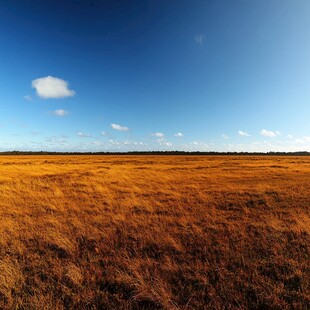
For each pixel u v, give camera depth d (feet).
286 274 16.75
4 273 16.57
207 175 79.77
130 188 53.26
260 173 86.84
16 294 14.84
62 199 41.60
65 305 14.12
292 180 67.15
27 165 125.18
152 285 15.51
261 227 26.73
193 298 14.49
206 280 16.03
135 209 35.81
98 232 25.20
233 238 23.44
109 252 20.97
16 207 35.68
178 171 94.84
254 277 16.44
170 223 28.81
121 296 14.90
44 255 20.30
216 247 21.31
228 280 16.24
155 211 34.45
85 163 153.79
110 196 44.37
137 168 109.29
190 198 42.78
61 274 17.11
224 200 41.29
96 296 14.78
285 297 14.46
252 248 21.06
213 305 13.79
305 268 17.46
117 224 28.02
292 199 41.22
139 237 23.85
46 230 25.88
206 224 28.07
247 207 36.94
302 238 23.40
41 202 38.91
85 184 57.31
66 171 90.38
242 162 166.30
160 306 13.87
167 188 53.83
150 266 18.22
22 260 19.30
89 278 16.67
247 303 14.01
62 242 22.22
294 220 29.43
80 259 19.56
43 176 71.72
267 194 45.83
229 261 18.72
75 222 28.35
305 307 13.42
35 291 15.12
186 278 16.57
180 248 21.20
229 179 70.38
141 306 14.10
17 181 59.47
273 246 21.29
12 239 23.15
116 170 92.73
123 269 17.97
